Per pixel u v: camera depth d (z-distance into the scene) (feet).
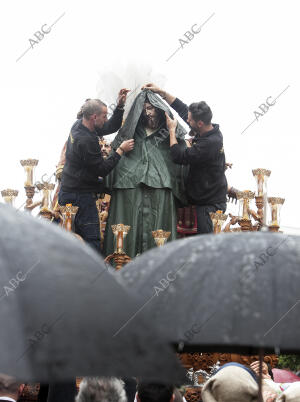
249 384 52.49
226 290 43.27
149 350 36.52
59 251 38.09
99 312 36.52
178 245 46.80
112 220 145.48
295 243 45.85
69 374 34.35
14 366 33.01
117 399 51.06
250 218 140.15
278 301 42.88
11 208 40.75
